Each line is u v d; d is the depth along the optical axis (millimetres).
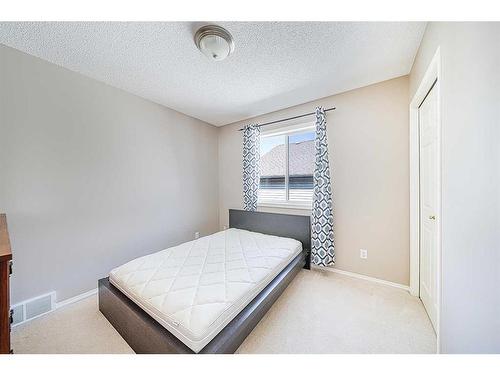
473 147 836
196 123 3332
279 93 2455
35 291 1717
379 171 2219
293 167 2990
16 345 1374
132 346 1304
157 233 2727
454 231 985
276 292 1621
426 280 1746
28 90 1681
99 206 2137
